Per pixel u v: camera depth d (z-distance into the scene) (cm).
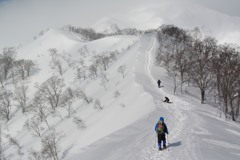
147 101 5628
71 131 7294
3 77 18288
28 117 11681
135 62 10931
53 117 10119
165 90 7262
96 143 2308
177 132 2528
